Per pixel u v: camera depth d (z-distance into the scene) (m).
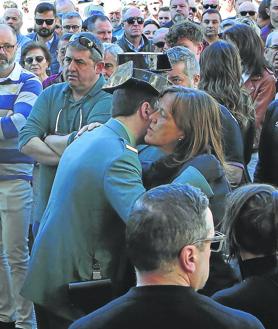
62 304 3.51
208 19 8.84
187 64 4.84
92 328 2.22
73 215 3.46
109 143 3.45
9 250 5.52
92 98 4.57
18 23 9.93
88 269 3.52
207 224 2.32
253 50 6.03
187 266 2.25
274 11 9.17
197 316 2.20
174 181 3.37
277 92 6.75
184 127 3.46
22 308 5.54
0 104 5.44
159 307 2.21
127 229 2.29
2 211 5.50
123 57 3.89
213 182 3.41
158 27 10.98
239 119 4.80
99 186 3.41
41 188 4.62
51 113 4.63
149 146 3.87
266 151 5.05
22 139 4.60
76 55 4.51
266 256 2.75
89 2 12.79
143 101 3.51
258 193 2.81
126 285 3.55
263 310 2.66
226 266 3.25
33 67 7.40
